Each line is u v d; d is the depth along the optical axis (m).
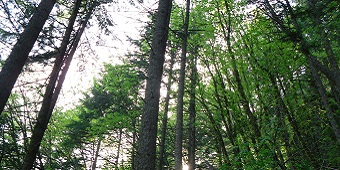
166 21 6.51
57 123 14.83
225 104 9.01
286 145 6.80
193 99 10.64
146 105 5.52
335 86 7.86
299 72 8.96
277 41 7.50
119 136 12.55
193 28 10.77
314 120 8.21
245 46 8.34
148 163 5.02
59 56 8.47
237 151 8.39
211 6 9.49
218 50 9.12
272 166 5.75
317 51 8.13
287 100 7.52
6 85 5.63
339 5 6.35
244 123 7.88
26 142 7.04
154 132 5.34
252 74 7.96
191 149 14.63
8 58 5.91
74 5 9.54
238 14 8.78
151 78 5.76
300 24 6.80
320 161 7.21
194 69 11.04
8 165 6.76
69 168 12.09
